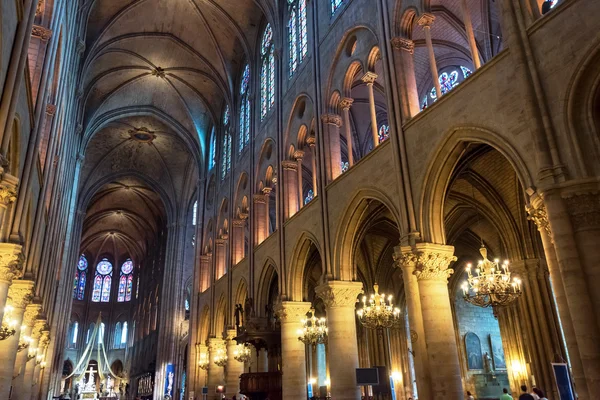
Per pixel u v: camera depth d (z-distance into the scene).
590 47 9.63
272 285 29.98
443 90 24.53
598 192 9.17
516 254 19.45
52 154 18.03
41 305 19.50
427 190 13.80
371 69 18.17
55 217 23.06
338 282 17.86
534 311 18.67
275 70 27.22
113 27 32.75
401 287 29.44
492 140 11.85
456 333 28.23
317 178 20.31
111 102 40.47
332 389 17.16
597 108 9.80
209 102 39.75
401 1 16.48
